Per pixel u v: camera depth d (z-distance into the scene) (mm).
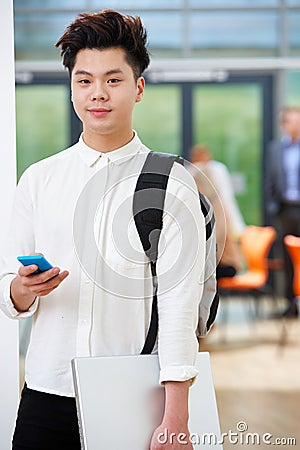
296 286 8062
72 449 2400
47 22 10469
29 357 2422
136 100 2418
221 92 11797
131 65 2332
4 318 3320
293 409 5707
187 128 11805
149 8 10883
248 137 11852
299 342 8328
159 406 2270
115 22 2303
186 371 2215
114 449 2223
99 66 2297
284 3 11039
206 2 10992
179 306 2250
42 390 2383
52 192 2381
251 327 9141
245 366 7215
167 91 11766
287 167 10227
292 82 11688
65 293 2355
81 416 2223
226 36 11008
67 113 11508
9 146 3314
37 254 2373
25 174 2432
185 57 10992
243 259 10867
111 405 2242
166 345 2236
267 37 11062
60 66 10156
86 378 2242
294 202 10156
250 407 5773
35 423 2393
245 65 9883
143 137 11820
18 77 11086
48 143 11531
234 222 10555
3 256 2432
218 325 9281
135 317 2348
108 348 2346
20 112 11492
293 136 10195
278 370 7039
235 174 11867
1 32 3305
